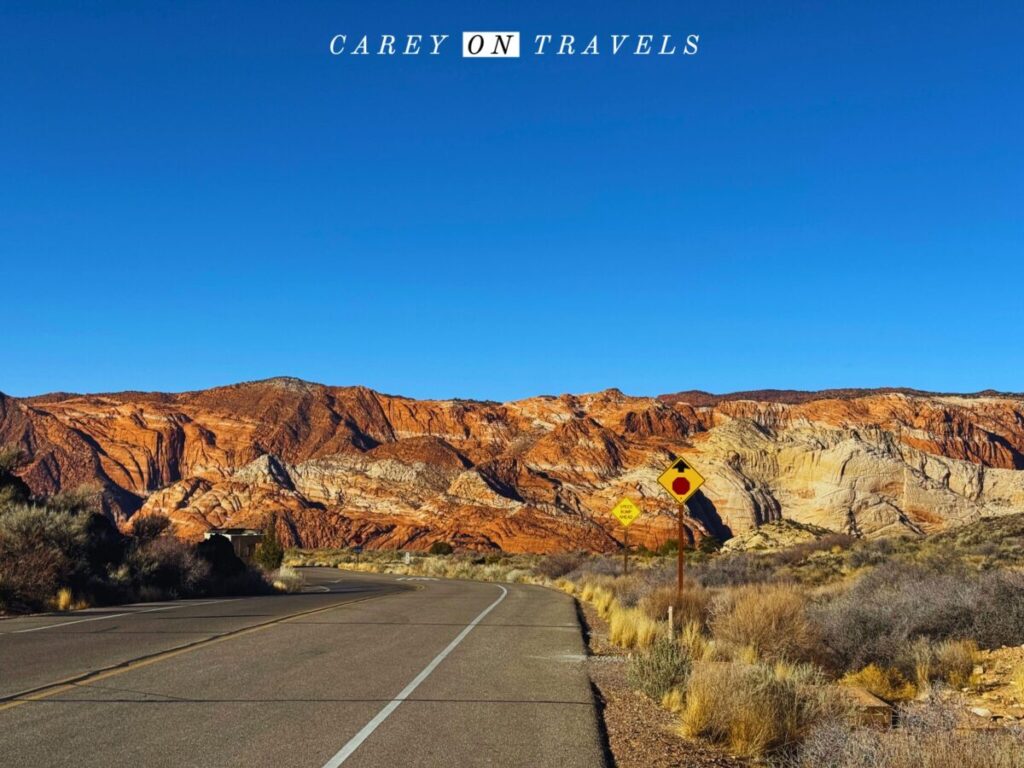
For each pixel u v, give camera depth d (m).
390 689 11.70
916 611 15.98
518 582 52.22
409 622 21.67
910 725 8.37
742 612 16.36
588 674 13.61
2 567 23.83
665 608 20.98
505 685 12.30
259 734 8.87
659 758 8.62
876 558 43.53
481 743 8.73
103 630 18.22
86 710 9.91
